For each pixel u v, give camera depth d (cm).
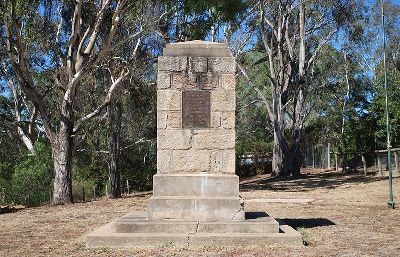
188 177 985
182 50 1024
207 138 1005
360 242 912
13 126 3306
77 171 3400
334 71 4644
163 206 959
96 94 2861
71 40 2102
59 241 970
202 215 953
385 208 1540
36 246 914
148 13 2198
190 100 1012
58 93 2864
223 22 2483
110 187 2589
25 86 2070
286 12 3641
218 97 1012
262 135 5469
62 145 2119
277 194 2198
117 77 2545
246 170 4669
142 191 3434
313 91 4656
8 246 922
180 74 1016
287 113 4478
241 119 5175
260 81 4866
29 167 2573
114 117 2636
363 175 3123
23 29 2236
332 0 3494
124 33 2402
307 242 899
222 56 1023
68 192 2105
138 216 1027
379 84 3070
